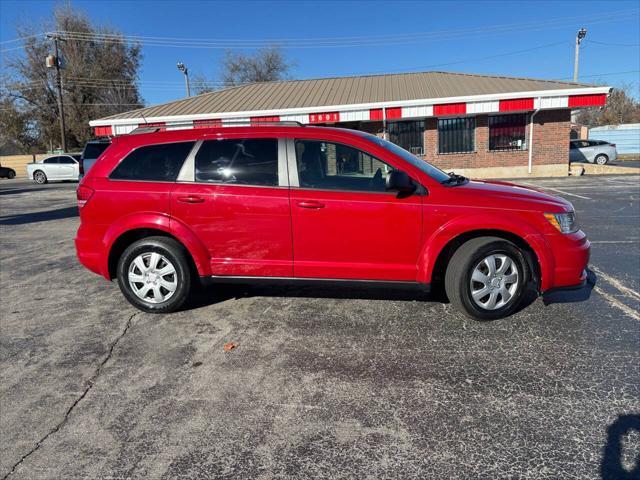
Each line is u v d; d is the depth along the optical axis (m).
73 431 2.70
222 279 4.30
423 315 4.23
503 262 3.96
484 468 2.30
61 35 40.44
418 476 2.26
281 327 4.05
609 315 4.11
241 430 2.65
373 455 2.42
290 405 2.88
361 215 3.96
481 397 2.91
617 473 2.24
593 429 2.56
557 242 3.90
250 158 4.16
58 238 8.70
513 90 18.05
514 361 3.34
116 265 4.55
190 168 4.24
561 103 17.19
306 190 4.04
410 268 3.99
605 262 5.85
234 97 21.59
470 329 3.90
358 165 4.07
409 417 2.73
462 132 18.86
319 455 2.43
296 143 4.14
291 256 4.13
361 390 3.03
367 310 4.39
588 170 20.16
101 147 12.15
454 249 4.09
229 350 3.65
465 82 20.09
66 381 3.26
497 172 18.84
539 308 4.32
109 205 4.30
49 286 5.51
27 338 4.00
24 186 24.19
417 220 3.90
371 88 20.83
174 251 4.26
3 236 9.08
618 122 48.41
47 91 41.03
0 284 5.66
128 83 45.12
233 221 4.14
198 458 2.44
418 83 20.78
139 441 2.59
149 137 4.37
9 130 40.59
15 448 2.56
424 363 3.36
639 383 2.99
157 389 3.11
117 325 4.22
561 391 2.94
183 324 4.19
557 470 2.27
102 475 2.34
